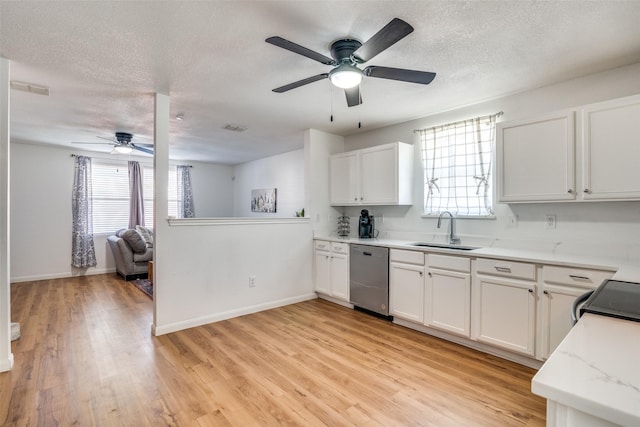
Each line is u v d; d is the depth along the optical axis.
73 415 1.88
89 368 2.44
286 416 1.88
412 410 1.93
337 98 3.25
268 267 3.94
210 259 3.46
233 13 1.85
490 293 2.61
